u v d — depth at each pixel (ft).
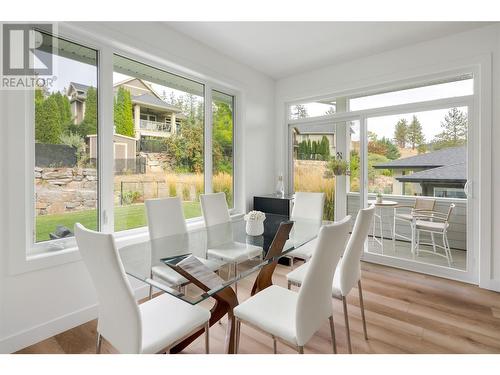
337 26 9.20
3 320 5.80
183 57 9.63
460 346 6.03
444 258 10.25
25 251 6.05
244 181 12.85
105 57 7.77
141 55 8.67
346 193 12.74
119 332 4.01
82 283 7.07
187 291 4.63
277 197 12.80
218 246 6.73
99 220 7.79
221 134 12.19
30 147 6.41
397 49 10.84
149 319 4.60
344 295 5.63
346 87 12.16
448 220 10.15
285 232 7.54
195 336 5.92
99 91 7.73
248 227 7.77
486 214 9.12
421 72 10.30
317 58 11.80
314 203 10.12
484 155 9.12
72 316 6.86
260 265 5.49
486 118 9.07
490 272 9.10
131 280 8.21
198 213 11.01
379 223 11.76
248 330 6.75
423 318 7.25
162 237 7.74
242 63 12.39
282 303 5.14
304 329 4.18
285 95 14.25
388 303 8.11
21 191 5.95
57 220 6.94
